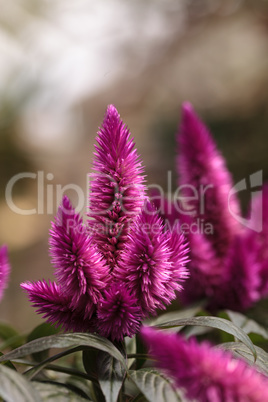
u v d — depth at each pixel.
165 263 0.31
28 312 1.11
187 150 0.47
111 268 0.32
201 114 1.14
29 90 1.07
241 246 0.45
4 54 1.07
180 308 0.52
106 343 0.31
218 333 0.45
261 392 0.25
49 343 0.30
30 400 0.27
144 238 0.31
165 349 0.25
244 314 0.49
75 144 1.18
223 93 1.18
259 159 0.93
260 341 0.45
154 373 0.30
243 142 1.00
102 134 0.32
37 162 1.08
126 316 0.31
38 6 1.10
